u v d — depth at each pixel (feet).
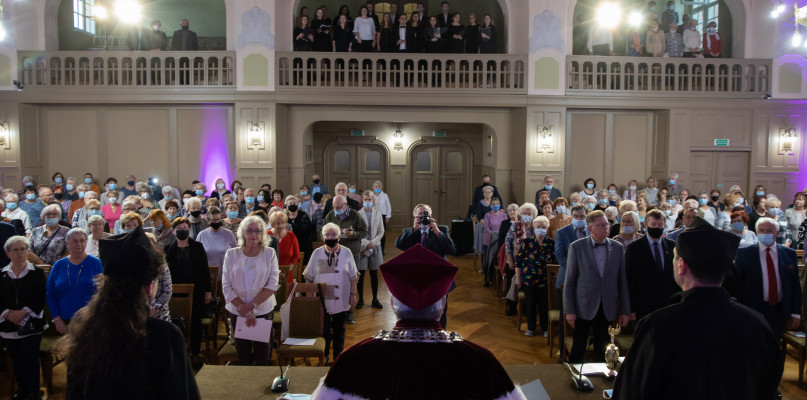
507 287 26.48
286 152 46.47
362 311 26.94
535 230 22.22
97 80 46.75
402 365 5.57
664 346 6.38
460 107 46.57
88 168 46.32
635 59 44.60
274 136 43.86
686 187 45.34
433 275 5.96
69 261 15.83
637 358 6.66
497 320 25.71
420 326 5.98
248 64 43.47
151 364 6.55
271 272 16.40
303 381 10.98
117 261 6.59
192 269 18.74
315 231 28.55
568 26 44.91
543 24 44.11
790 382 18.51
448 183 54.34
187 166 46.26
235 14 43.50
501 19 51.98
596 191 45.98
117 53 43.50
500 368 5.77
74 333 6.54
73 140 46.19
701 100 44.86
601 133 47.26
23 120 44.19
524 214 24.04
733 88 46.65
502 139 47.21
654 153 47.32
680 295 7.00
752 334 6.44
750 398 6.41
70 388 6.58
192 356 18.86
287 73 45.11
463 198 54.39
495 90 43.96
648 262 16.35
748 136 45.39
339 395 5.61
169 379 6.61
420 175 54.34
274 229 22.85
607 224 16.49
